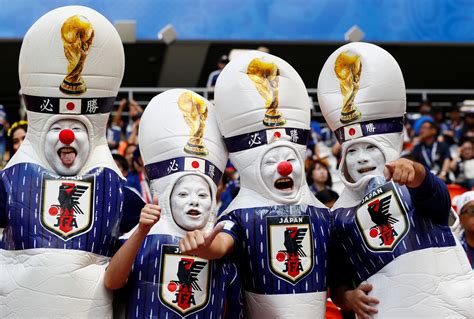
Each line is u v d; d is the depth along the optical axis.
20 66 3.22
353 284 3.32
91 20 3.20
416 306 3.09
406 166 2.91
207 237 2.91
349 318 3.59
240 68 3.33
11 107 9.80
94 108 3.21
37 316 3.00
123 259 2.97
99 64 3.20
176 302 3.08
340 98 3.34
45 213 3.09
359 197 3.31
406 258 3.12
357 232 3.23
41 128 3.19
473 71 11.21
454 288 3.12
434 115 9.05
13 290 3.03
